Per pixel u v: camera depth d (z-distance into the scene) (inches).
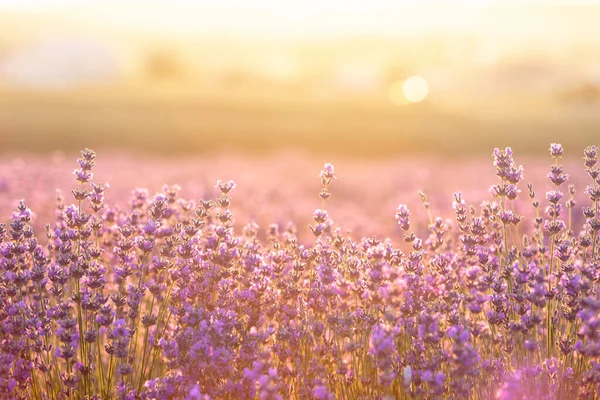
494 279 144.6
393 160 1045.8
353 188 561.6
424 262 178.4
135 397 135.9
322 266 142.3
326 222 177.6
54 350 148.2
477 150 1336.1
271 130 1549.0
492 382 129.3
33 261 157.6
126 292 153.9
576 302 134.6
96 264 144.8
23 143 1283.2
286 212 356.2
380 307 139.9
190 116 1761.8
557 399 128.3
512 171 159.3
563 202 322.3
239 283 153.7
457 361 120.5
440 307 138.3
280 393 135.6
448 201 387.5
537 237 177.9
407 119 1790.1
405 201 414.3
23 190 373.7
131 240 157.1
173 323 151.7
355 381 138.3
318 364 134.0
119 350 133.0
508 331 138.9
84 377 137.6
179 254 147.7
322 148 1382.9
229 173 674.8
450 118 1825.8
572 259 155.7
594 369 125.3
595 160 155.0
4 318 140.1
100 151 1186.6
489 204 176.7
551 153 160.7
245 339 135.0
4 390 131.9
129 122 1599.4
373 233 303.9
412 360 133.8
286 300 146.6
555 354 142.9
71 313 152.9
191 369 128.5
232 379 126.2
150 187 471.2
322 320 151.9
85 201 348.8
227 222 160.9
